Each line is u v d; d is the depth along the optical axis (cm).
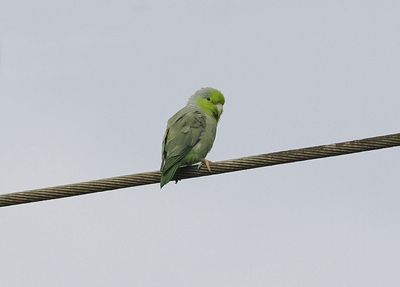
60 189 1291
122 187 1349
